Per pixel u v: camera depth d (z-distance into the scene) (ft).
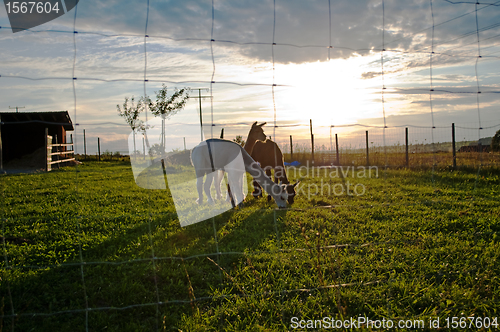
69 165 54.80
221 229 17.74
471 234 16.21
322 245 14.97
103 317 10.11
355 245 15.17
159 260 13.85
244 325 9.80
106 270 12.88
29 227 17.78
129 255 14.42
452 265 12.97
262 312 10.43
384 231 16.97
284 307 10.55
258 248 15.16
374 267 13.04
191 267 13.08
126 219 19.25
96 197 25.41
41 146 65.41
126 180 33.71
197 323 9.73
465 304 10.57
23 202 24.09
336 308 10.54
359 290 11.45
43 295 11.24
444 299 10.77
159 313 10.43
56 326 9.78
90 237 16.24
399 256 14.01
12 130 64.44
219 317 10.15
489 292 11.04
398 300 10.87
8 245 14.84
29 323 9.83
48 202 23.93
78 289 11.62
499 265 12.97
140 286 11.73
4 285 11.54
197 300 11.09
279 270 12.91
